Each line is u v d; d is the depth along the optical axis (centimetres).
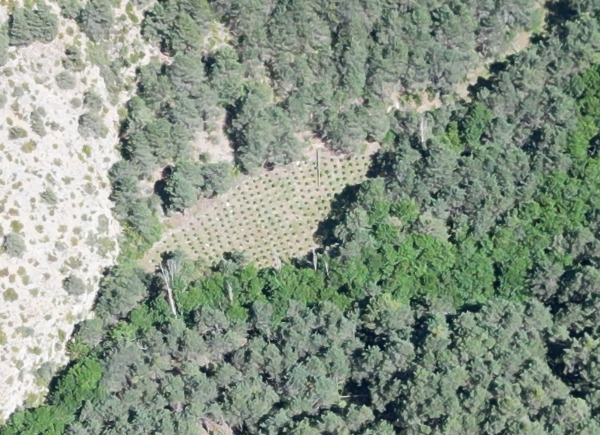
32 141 15662
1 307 14850
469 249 15612
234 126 16662
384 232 15712
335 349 14662
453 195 15975
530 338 14562
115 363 14888
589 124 16425
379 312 15025
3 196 15175
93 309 15800
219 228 16588
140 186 16575
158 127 16325
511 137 16675
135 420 14325
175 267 15838
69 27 16400
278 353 14850
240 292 15600
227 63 16675
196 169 16400
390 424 13938
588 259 15438
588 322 14738
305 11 16712
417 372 14025
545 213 15750
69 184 15925
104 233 16188
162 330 15250
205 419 14525
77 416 14700
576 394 14250
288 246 16475
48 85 16100
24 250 15138
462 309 15262
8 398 14800
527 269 15362
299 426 13775
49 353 15312
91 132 16362
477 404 13762
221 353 15150
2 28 15788
